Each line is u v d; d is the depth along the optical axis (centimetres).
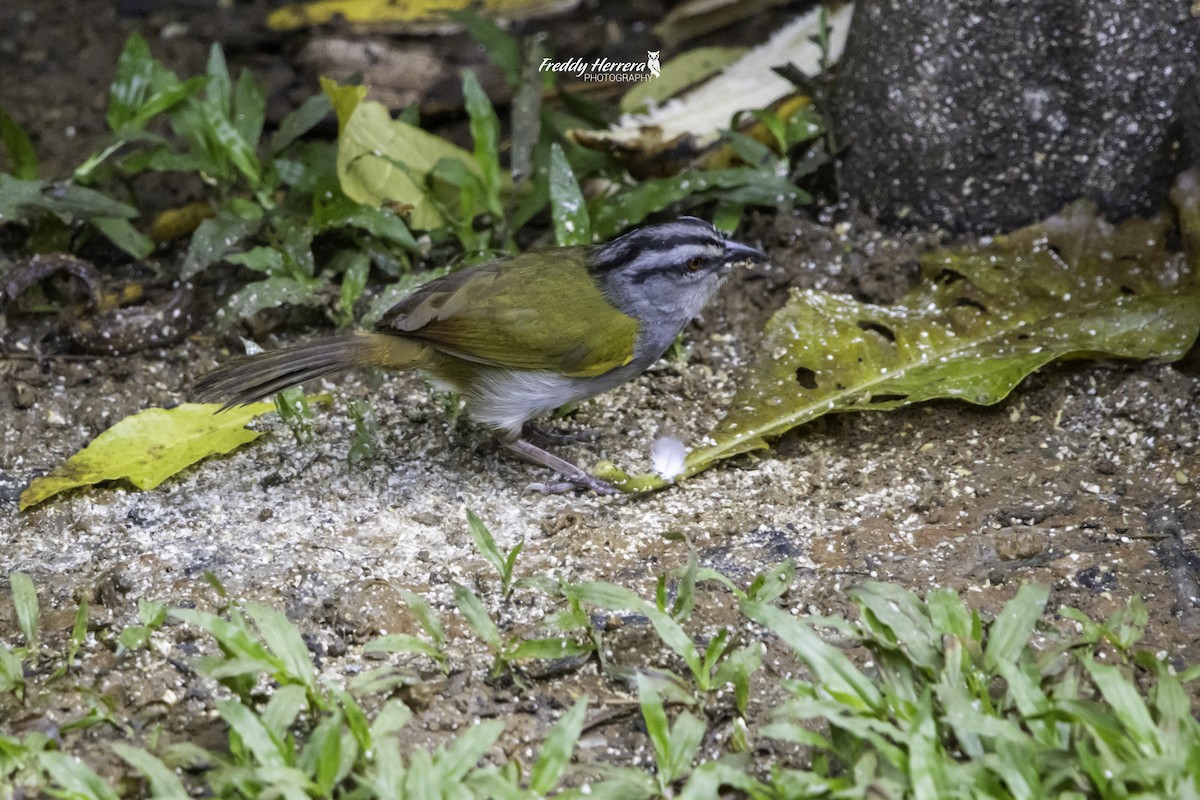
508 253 1244
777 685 792
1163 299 1139
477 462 1084
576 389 1045
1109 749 654
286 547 955
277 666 725
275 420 1126
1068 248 1220
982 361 1103
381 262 1263
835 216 1329
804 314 1152
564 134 1373
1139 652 763
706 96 1444
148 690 794
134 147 1484
